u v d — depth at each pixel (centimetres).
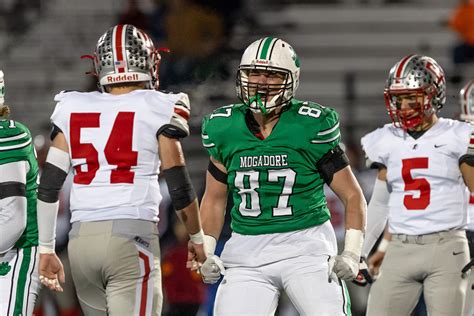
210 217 1694
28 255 1655
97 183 1555
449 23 4500
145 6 4378
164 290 2811
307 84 4369
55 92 4388
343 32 4506
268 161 1617
